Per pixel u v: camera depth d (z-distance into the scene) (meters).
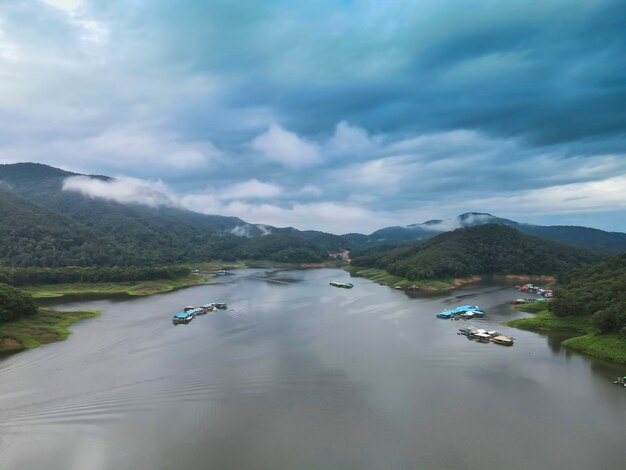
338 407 70.62
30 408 70.44
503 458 55.59
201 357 97.88
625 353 94.12
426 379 83.25
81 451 57.38
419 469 53.03
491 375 85.69
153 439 60.31
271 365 91.56
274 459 55.28
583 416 67.44
